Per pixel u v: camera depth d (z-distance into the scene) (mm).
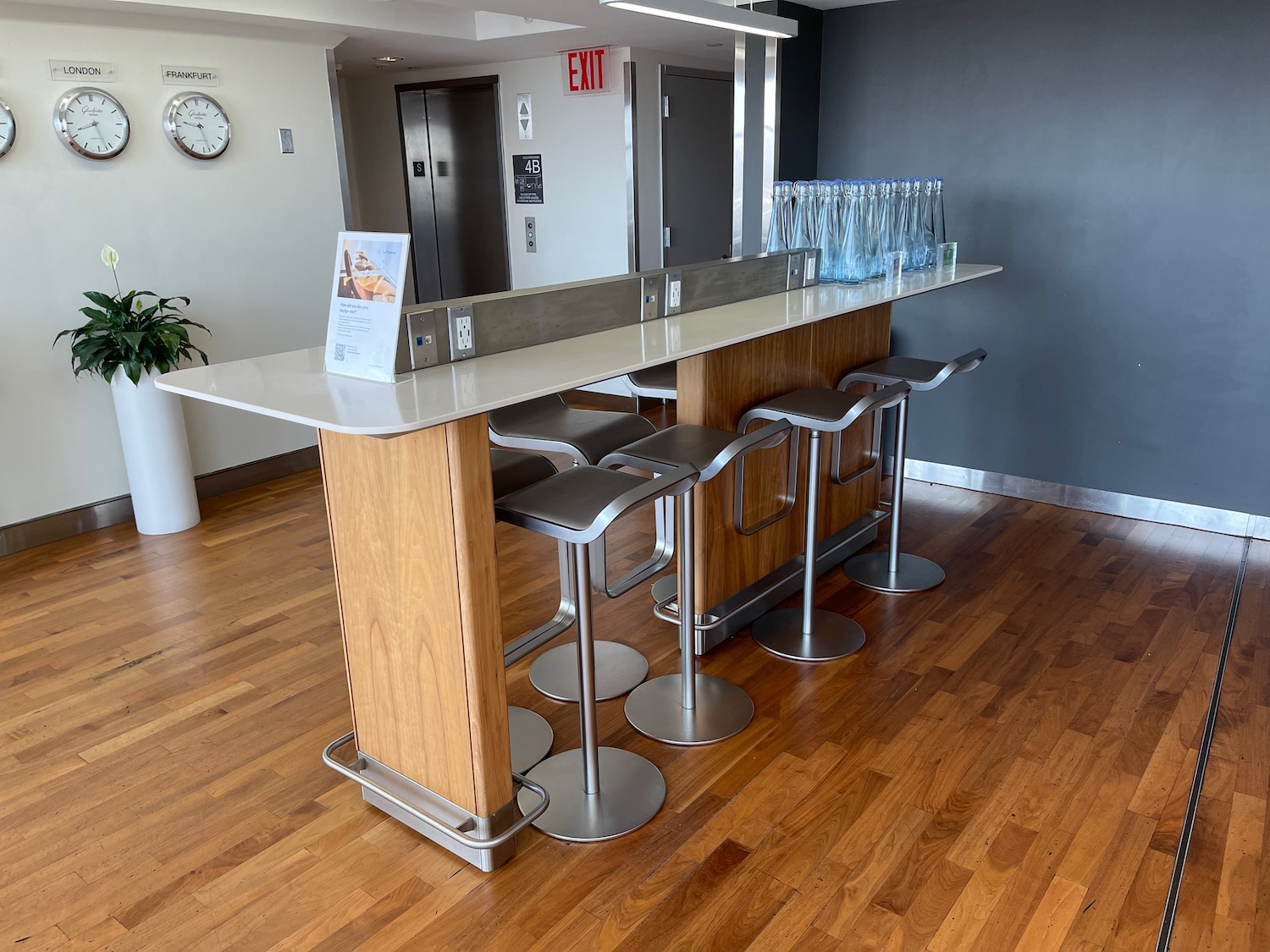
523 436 2713
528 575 3492
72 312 3887
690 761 2373
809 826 2123
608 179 5578
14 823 2182
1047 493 4160
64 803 2248
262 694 2715
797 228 3455
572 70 5465
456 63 5836
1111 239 3750
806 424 2672
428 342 2047
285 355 2213
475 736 1917
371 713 2137
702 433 2504
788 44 3953
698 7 2658
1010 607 3178
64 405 3928
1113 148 3654
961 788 2244
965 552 3643
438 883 1976
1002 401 4176
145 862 2049
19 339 3754
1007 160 3889
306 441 4902
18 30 3559
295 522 4109
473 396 1745
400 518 1868
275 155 4480
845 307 2850
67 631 3117
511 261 6207
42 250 3766
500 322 2236
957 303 4164
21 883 1989
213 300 4359
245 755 2432
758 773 2316
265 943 1823
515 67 5758
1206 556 3561
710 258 6383
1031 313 3998
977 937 1799
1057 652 2873
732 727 2490
